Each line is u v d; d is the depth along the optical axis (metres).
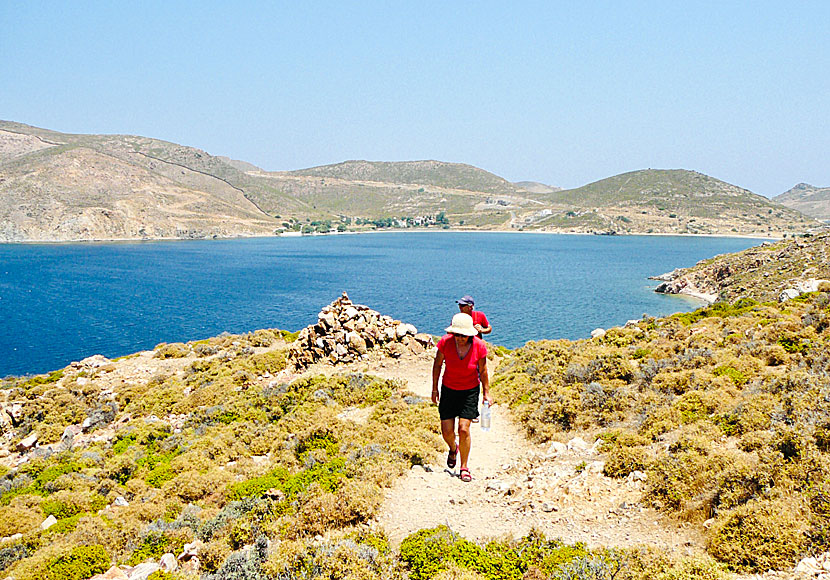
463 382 11.38
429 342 32.53
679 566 7.03
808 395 12.60
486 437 17.69
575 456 13.77
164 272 191.00
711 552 7.75
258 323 97.94
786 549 7.11
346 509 10.52
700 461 10.45
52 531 13.77
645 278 161.75
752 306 40.84
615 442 13.91
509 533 9.09
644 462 11.52
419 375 28.36
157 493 15.78
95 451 21.81
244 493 14.13
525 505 10.56
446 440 12.27
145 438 23.02
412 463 13.97
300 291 142.25
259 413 23.50
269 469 16.36
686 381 17.86
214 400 27.42
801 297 36.88
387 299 125.75
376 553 8.60
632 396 17.75
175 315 106.44
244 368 32.78
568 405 17.61
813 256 93.75
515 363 28.12
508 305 113.62
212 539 11.59
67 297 131.12
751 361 19.09
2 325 96.25
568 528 9.52
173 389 30.44
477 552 8.41
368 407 22.33
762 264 106.62
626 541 8.80
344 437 17.44
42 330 91.56
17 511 15.41
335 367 30.78
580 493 10.88
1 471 21.88
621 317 98.50
